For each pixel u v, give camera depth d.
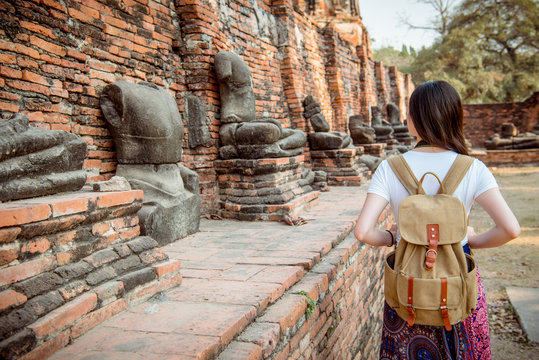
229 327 2.09
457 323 1.90
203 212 5.31
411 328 1.98
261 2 7.48
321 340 3.04
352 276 3.99
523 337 4.60
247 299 2.48
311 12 14.83
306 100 8.27
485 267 6.64
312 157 8.26
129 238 2.59
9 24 3.30
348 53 12.58
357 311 4.16
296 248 3.66
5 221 1.77
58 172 2.44
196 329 2.07
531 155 18.91
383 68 17.36
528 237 7.89
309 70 9.73
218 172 5.42
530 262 6.64
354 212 5.28
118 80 4.33
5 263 1.80
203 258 3.46
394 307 1.97
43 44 3.56
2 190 2.07
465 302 1.86
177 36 5.33
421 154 2.05
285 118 8.02
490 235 1.96
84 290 2.12
